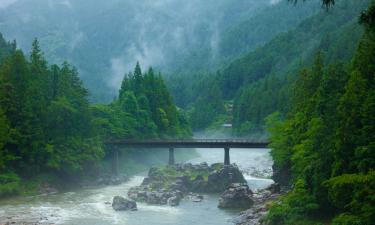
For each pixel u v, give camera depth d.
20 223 57.38
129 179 104.75
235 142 99.88
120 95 143.50
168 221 60.34
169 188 81.19
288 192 66.19
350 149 45.34
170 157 105.12
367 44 52.41
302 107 71.81
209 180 86.75
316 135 52.12
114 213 64.88
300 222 50.81
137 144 106.38
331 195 46.19
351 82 47.88
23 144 83.62
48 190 83.44
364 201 39.47
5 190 75.44
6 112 83.31
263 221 55.56
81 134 97.50
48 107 92.19
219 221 60.56
